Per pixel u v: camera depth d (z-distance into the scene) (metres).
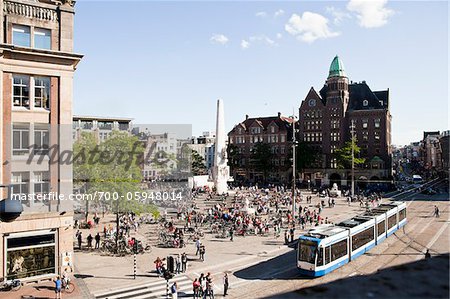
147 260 31.55
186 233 42.19
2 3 25.20
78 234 35.81
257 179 115.12
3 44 24.81
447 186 87.62
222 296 23.08
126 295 23.44
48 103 27.27
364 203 66.75
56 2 27.81
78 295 23.39
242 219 46.44
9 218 11.57
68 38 27.50
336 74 101.19
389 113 102.81
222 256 32.72
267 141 113.12
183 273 28.09
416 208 60.88
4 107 25.41
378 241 34.62
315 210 58.06
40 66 26.58
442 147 125.75
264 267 29.23
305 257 25.83
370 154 98.12
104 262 31.02
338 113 100.69
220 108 76.88
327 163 101.69
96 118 70.31
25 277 25.44
